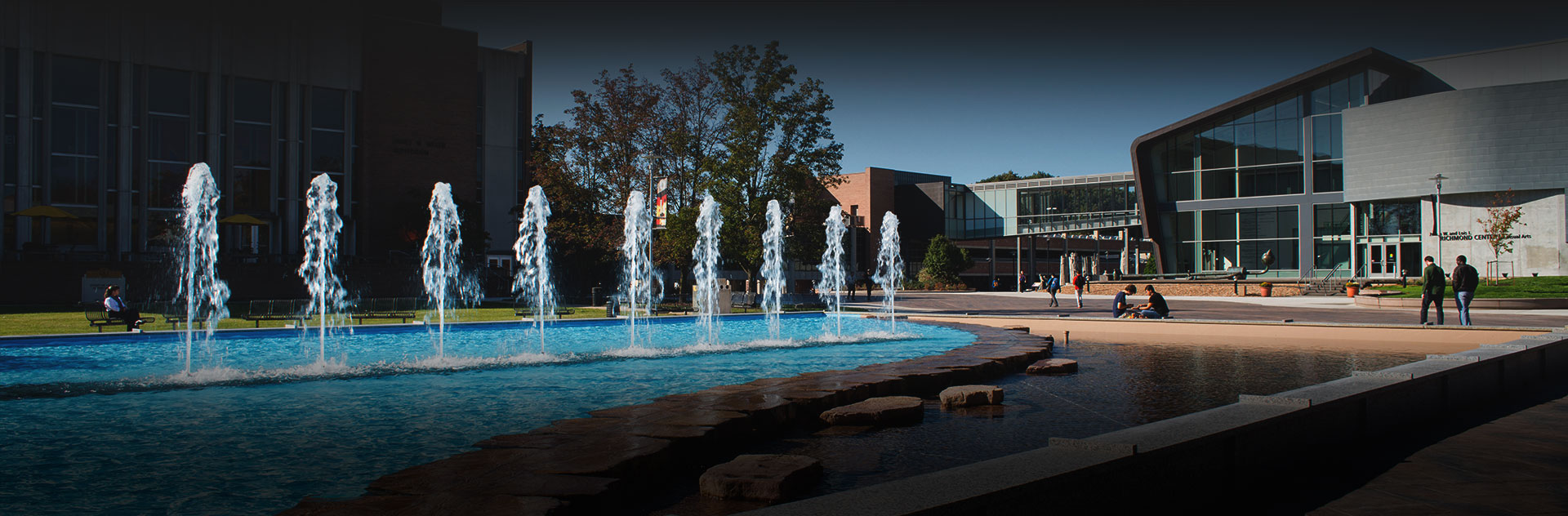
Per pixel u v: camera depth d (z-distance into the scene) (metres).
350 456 6.12
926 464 5.99
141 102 40.94
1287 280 43.97
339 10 46.19
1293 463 5.22
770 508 2.99
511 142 52.59
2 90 37.88
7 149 38.12
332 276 40.16
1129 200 62.03
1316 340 16.98
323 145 45.75
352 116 46.38
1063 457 3.83
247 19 43.69
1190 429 4.58
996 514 3.20
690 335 19.14
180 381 10.20
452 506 4.20
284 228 44.50
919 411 7.88
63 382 10.12
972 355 12.13
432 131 48.03
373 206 46.22
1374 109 44.91
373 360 12.95
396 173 46.91
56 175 39.19
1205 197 51.94
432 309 31.55
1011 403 8.81
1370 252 45.94
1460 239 42.44
